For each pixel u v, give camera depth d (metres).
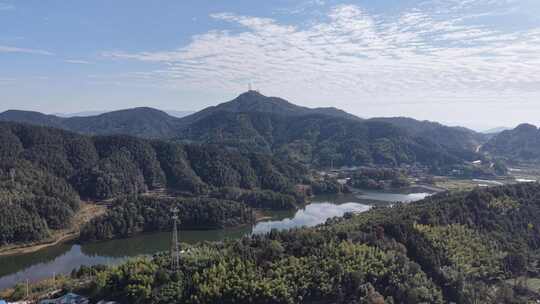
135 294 126.56
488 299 136.38
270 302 125.06
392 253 144.00
